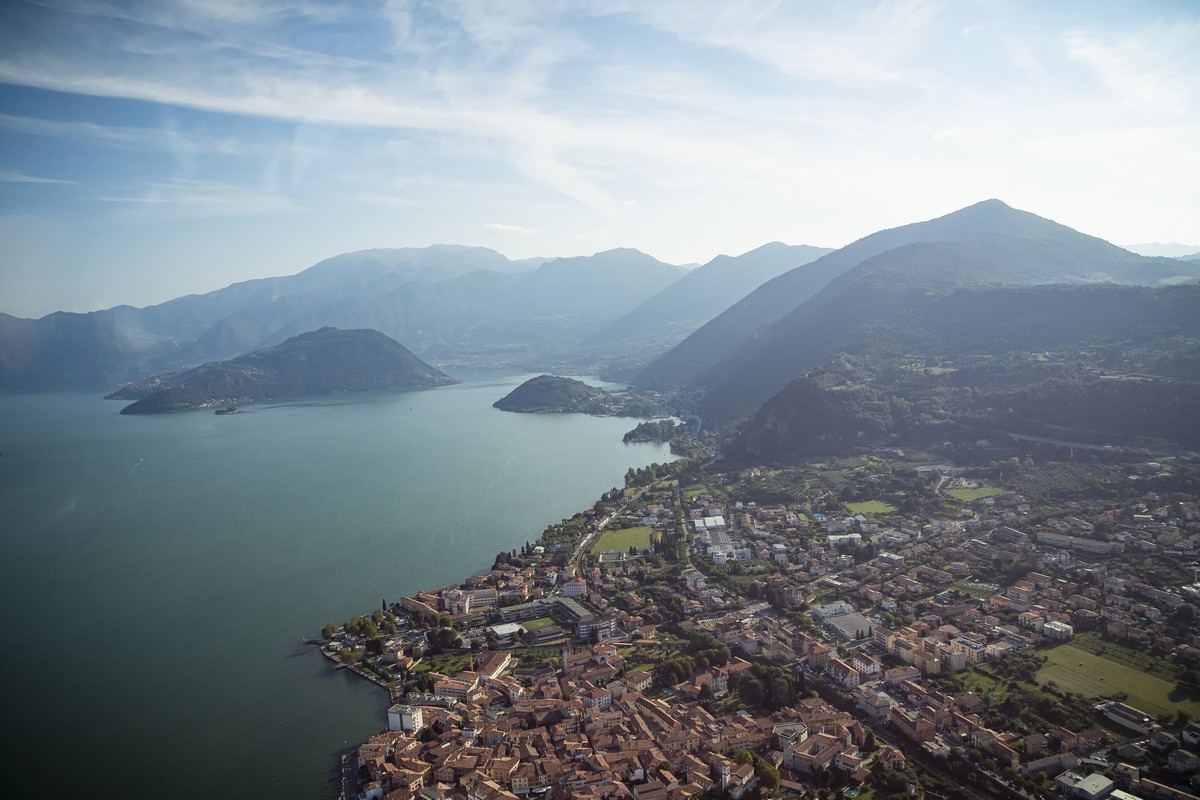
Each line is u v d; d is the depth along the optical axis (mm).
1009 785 189250
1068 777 185625
